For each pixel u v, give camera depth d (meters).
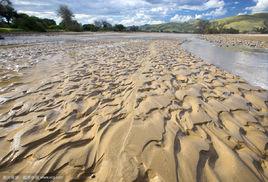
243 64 11.10
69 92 5.70
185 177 2.65
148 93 5.50
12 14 51.97
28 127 3.81
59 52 14.35
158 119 4.00
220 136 3.60
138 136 3.40
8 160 3.00
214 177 2.68
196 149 3.15
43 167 2.87
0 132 3.74
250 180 2.67
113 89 6.09
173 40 29.77
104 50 15.76
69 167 2.88
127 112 4.40
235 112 4.62
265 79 8.14
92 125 3.93
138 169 2.74
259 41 26.28
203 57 13.38
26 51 14.53
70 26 63.59
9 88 6.18
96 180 2.68
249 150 3.28
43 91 5.84
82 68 8.84
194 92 5.70
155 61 10.59
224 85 6.69
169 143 3.24
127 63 10.12
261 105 5.21
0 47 16.53
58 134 3.65
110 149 3.15
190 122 3.99
